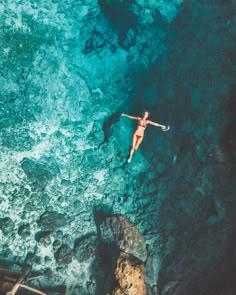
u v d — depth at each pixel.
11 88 11.47
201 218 10.91
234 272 10.19
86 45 12.04
